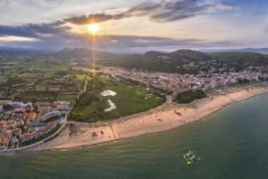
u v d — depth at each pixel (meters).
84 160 131.88
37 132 152.38
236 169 119.81
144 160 130.50
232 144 145.50
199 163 125.69
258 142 147.62
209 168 121.19
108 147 146.38
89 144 149.38
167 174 117.75
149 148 143.88
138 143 151.12
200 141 151.00
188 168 122.06
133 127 174.00
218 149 139.75
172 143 149.62
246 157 130.00
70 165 127.31
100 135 160.25
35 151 140.38
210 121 188.38
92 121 178.50
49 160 131.88
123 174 118.88
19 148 141.00
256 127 172.38
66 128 167.75
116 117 188.00
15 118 183.88
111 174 119.12
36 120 175.88
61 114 189.25
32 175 119.62
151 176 116.62
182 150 139.62
